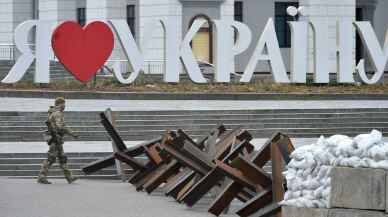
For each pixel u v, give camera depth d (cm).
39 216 2025
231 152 2156
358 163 1399
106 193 2480
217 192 2233
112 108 3838
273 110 3822
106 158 2650
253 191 1991
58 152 2688
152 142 2573
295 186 1514
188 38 4525
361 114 3938
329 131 3819
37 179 2812
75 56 4272
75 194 2442
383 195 1370
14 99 3981
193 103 4044
